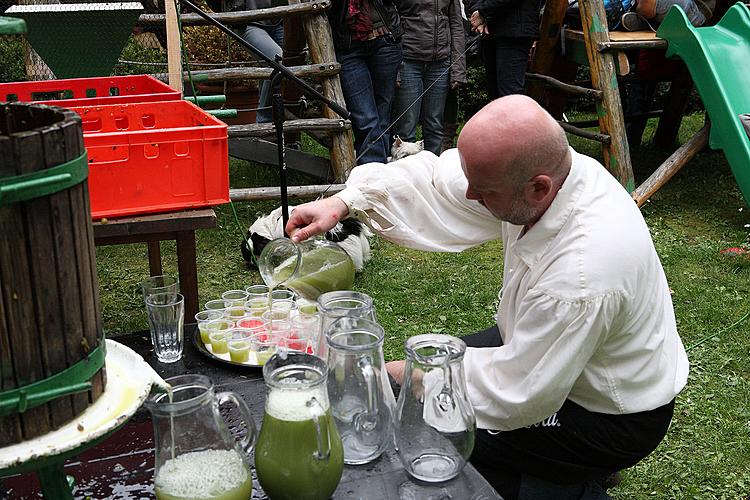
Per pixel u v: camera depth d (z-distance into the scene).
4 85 3.27
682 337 3.60
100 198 2.29
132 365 1.24
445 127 6.33
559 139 1.74
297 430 1.16
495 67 5.79
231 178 5.85
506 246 2.09
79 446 1.03
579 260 1.74
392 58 4.81
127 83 3.52
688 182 6.18
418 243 2.18
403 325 3.71
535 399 1.75
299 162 5.23
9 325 0.98
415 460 1.34
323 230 1.97
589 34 5.26
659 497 2.51
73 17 3.12
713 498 2.50
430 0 5.22
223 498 1.14
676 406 3.00
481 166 1.71
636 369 1.86
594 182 1.85
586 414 1.91
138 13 3.21
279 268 1.79
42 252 0.99
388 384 1.42
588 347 1.74
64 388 1.05
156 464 1.19
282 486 1.18
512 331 1.99
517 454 1.94
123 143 2.27
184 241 2.42
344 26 4.68
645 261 1.81
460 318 3.79
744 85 5.08
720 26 5.42
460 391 1.34
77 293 1.06
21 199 0.95
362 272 4.34
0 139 0.92
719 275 4.32
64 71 3.36
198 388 1.21
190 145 2.35
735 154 4.86
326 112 4.86
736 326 3.69
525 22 5.32
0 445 1.02
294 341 1.75
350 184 2.11
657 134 7.18
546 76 5.93
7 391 1.00
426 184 2.16
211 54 6.66
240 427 1.54
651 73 6.10
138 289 4.05
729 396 3.07
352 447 1.37
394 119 5.61
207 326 1.89
